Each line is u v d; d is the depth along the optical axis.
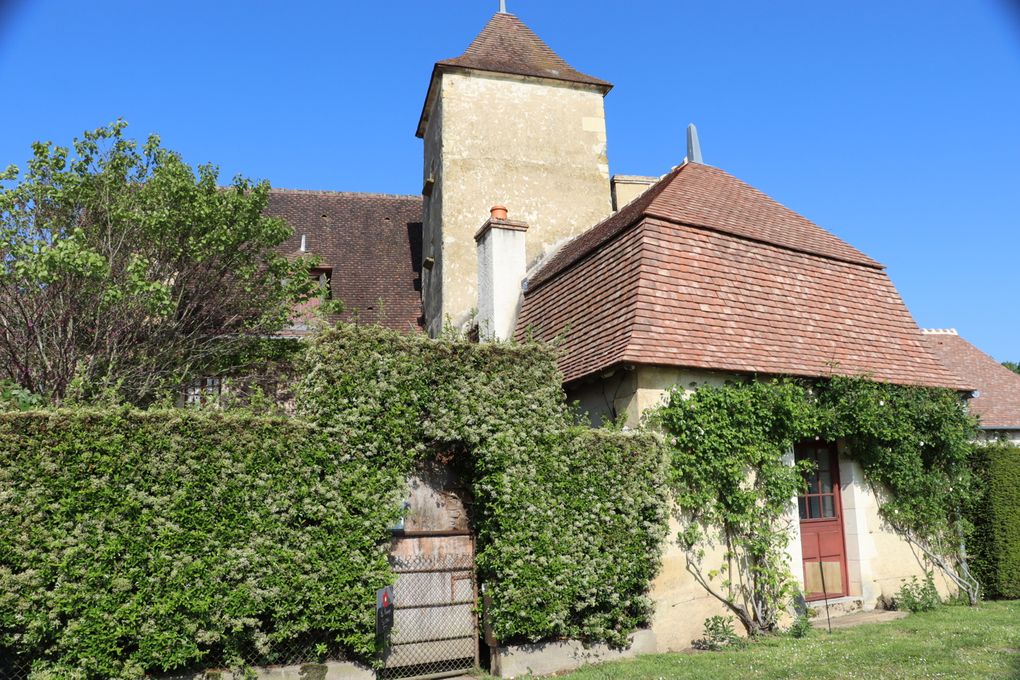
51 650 6.66
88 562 6.80
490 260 15.07
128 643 6.93
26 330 11.91
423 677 8.32
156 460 7.23
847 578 11.78
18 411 6.98
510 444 8.85
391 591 7.92
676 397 10.32
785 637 9.97
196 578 7.17
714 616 10.04
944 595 12.35
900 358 12.84
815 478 11.93
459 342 9.04
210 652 7.36
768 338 11.52
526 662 8.61
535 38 20.31
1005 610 11.08
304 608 7.61
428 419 8.66
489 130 18.47
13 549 6.57
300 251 20.06
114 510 6.96
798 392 11.03
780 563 10.64
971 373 21.52
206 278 13.52
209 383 13.98
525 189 18.39
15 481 6.70
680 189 13.33
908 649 8.47
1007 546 12.28
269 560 7.49
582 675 8.14
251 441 7.67
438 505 8.96
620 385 10.67
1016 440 19.50
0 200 11.60
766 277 12.40
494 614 8.48
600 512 9.24
